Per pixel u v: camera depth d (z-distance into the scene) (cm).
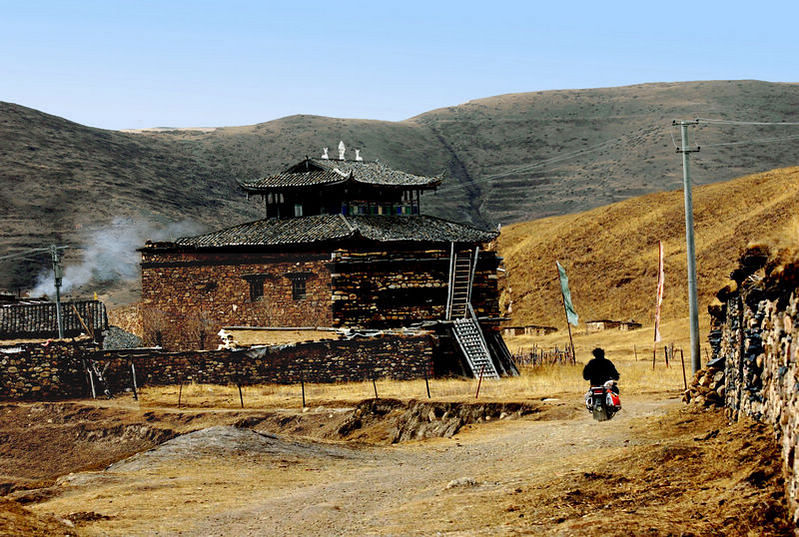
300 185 6034
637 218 13375
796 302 1055
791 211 11312
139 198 18900
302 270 5025
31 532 1159
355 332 4950
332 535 1296
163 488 1827
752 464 1282
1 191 16562
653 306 11138
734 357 1766
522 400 3306
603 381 2295
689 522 1121
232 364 4603
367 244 5291
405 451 2459
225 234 5403
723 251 11281
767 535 1022
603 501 1333
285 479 1983
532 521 1248
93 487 1830
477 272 5509
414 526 1312
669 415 2222
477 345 5156
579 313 11800
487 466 1975
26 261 6675
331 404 3788
